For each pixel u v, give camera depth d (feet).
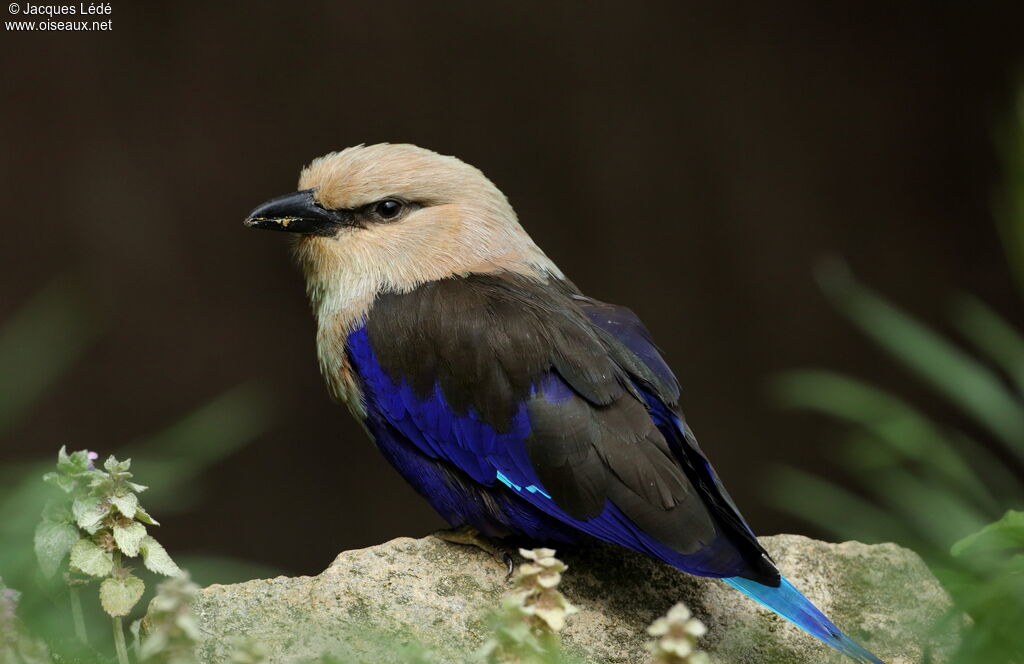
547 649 14.79
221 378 52.65
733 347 53.36
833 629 19.36
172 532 51.08
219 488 51.60
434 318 22.75
